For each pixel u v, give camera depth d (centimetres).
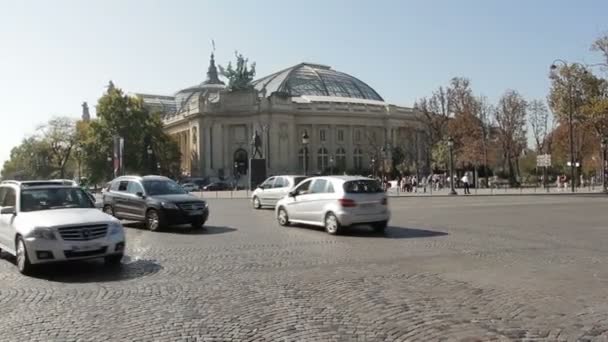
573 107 5688
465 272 1155
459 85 7862
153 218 2112
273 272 1185
